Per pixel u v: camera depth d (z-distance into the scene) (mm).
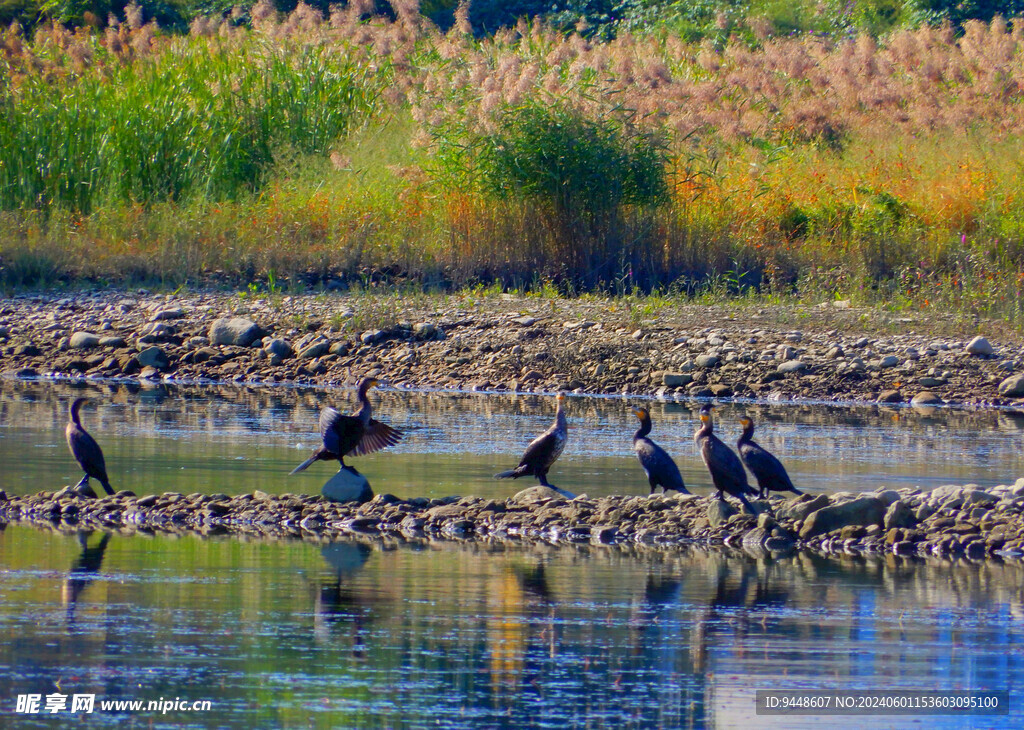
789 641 6922
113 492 10633
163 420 14805
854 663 6555
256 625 7039
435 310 20469
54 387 17547
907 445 13727
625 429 14625
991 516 9766
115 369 18750
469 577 8234
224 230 23188
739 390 17734
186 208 24109
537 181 22453
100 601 7465
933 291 21703
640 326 19688
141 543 9125
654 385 17891
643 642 6840
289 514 10078
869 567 8758
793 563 8867
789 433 14508
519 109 22906
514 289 22281
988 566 8820
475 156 22953
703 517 9891
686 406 16750
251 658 6477
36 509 10141
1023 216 23969
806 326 20125
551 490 10648
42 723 5605
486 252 22562
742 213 23875
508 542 9445
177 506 10258
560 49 23312
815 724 5738
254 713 5738
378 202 24312
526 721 5695
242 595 7664
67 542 9109
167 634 6836
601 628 7090
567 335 19375
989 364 18344
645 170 22625
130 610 7285
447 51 24266
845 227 24516
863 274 22500
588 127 22656
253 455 12617
